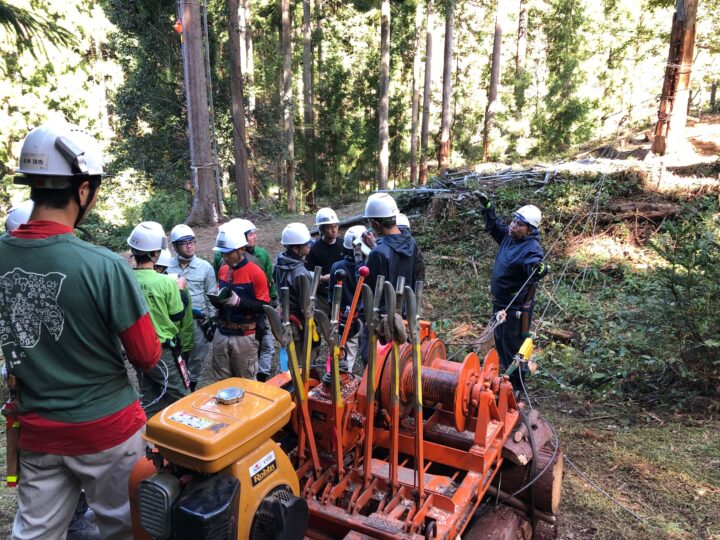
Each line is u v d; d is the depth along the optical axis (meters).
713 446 4.41
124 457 2.32
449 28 21.72
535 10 26.02
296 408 2.67
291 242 5.36
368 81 27.19
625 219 9.20
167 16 17.41
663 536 3.54
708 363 5.08
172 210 19.09
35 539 2.28
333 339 2.52
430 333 3.21
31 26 6.66
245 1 25.27
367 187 30.81
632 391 5.46
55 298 2.10
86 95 25.33
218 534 1.87
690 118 15.66
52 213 2.18
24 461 2.28
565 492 3.98
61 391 2.17
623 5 21.12
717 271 5.03
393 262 4.02
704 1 17.19
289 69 22.78
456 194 11.05
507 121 17.27
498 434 3.04
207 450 1.88
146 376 4.34
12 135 22.80
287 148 22.41
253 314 4.85
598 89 19.92
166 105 17.92
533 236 5.07
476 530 3.03
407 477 2.78
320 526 2.62
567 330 6.93
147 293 4.03
